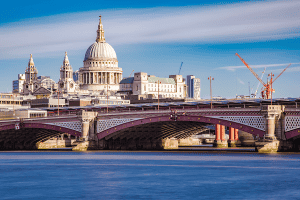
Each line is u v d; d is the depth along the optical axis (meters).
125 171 134.50
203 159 164.88
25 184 114.00
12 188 108.81
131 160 164.12
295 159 153.00
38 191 105.00
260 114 168.38
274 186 108.75
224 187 107.94
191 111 183.88
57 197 98.56
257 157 160.38
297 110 163.62
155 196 98.69
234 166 142.12
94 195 100.06
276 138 166.88
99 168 142.00
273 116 166.00
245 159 158.75
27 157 185.12
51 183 115.00
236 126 173.88
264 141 167.38
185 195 99.56
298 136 168.62
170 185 110.81
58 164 154.62
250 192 102.31
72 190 105.69
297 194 100.06
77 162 160.00
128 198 97.00
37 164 155.88
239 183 112.81
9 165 153.62
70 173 131.75
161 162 156.88
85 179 120.62
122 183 113.94
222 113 176.75
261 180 116.56
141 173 130.00
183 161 159.00
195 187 108.12
